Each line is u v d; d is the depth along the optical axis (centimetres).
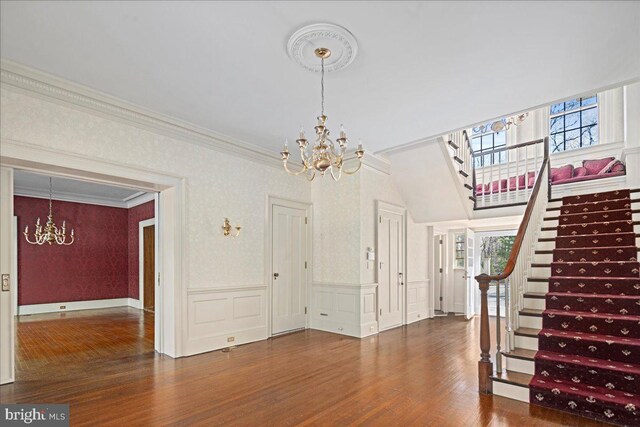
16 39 272
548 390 290
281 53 291
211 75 328
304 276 610
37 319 711
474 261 770
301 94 363
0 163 334
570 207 516
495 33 263
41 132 336
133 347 483
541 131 755
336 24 254
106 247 887
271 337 542
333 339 530
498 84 339
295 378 361
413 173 605
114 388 332
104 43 278
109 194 836
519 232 392
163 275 455
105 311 818
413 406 295
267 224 548
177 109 403
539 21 249
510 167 696
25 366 398
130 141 401
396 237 648
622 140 659
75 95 351
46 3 230
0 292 338
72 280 830
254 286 521
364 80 333
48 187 749
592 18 246
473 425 262
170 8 237
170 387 335
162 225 459
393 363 411
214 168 484
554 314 346
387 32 262
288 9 238
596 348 307
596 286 363
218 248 481
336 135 480
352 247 566
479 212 629
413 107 392
